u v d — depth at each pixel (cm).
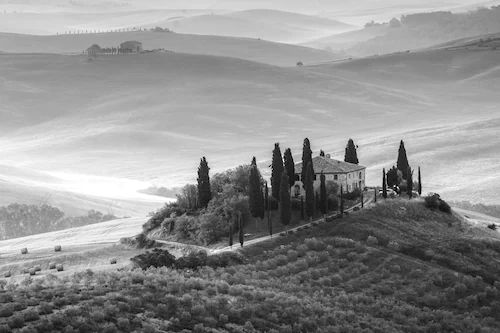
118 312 15638
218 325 16462
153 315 16000
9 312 14938
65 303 15788
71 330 14350
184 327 15912
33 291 16625
